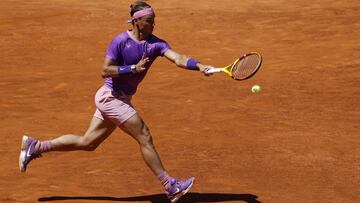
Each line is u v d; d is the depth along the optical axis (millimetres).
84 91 41219
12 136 31094
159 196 23078
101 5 81750
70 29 65188
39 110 36406
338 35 60500
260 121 33344
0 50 55719
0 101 38531
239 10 77938
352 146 29109
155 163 21516
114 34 63344
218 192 23500
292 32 62531
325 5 79312
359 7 76438
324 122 33094
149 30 20797
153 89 41219
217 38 60906
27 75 46500
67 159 27359
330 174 25516
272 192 23531
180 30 65062
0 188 23750
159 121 33719
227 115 34625
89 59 52750
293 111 35312
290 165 26531
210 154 27984
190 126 32625
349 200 22844
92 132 22188
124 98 21344
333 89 40625
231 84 42125
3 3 81125
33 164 26641
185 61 20766
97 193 23328
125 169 26062
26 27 65812
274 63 49438
